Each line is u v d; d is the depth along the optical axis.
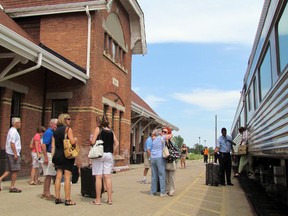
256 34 8.55
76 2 15.91
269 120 6.54
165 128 9.81
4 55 11.59
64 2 16.25
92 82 15.52
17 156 9.24
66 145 7.68
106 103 17.38
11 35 10.00
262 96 7.77
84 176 9.05
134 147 27.95
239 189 11.91
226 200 9.35
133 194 9.81
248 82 11.18
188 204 8.48
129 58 21.56
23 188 10.16
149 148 11.79
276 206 7.64
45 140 8.45
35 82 15.02
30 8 16.14
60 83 15.70
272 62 6.41
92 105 15.43
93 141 7.95
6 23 13.91
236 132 18.28
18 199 8.28
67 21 16.12
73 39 15.93
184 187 12.02
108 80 17.64
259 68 8.31
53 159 7.87
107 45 17.62
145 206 7.95
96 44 16.02
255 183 11.54
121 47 19.97
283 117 5.18
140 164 27.00
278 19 5.85
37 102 15.17
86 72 15.53
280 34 5.71
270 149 6.37
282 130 5.23
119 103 19.55
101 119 8.04
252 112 9.79
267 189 8.98
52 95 15.72
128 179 14.21
